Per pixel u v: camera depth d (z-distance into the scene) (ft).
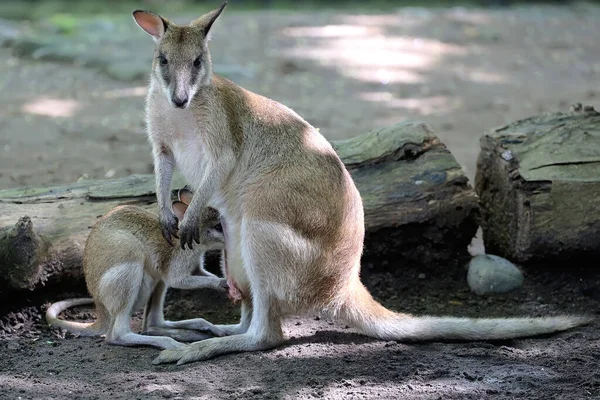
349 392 22.98
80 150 50.01
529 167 30.94
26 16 102.06
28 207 29.58
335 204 26.30
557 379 23.82
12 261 27.09
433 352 26.12
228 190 27.53
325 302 26.55
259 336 26.21
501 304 30.63
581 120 32.68
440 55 81.76
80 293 29.86
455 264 32.27
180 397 22.62
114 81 69.15
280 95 65.51
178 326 28.17
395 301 31.07
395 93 67.31
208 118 26.84
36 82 67.77
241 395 22.74
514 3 116.98
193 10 109.70
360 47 84.48
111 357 25.88
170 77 26.37
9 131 53.88
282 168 26.68
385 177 31.48
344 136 53.52
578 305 30.25
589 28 96.58
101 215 29.86
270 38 88.02
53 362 25.38
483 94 66.90
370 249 31.58
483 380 23.80
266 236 25.94
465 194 31.35
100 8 110.42
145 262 27.40
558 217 30.42
